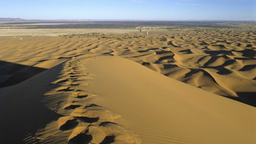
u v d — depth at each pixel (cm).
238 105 786
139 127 386
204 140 408
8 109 474
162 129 400
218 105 731
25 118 393
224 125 543
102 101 498
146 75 1009
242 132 532
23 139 315
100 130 345
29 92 601
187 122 482
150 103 558
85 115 400
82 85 626
